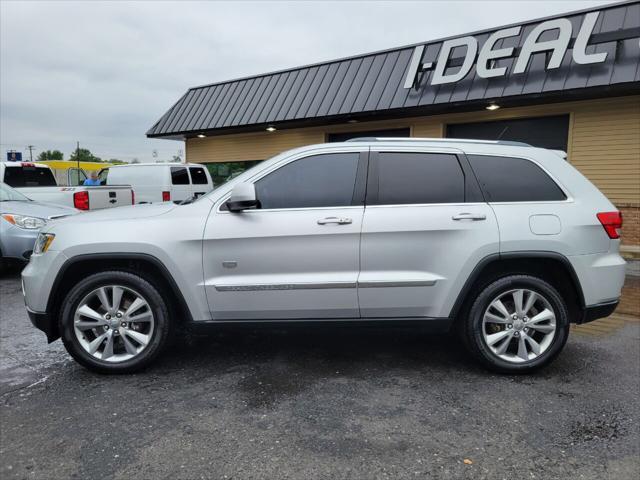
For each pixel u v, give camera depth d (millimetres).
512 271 3910
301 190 3855
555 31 10055
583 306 3828
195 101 17047
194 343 4660
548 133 11227
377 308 3783
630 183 10203
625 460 2660
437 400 3406
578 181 3955
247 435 2922
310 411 3238
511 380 3770
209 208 3838
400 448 2779
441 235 3730
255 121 14656
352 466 2600
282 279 3736
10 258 7465
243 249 3742
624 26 9336
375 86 12609
